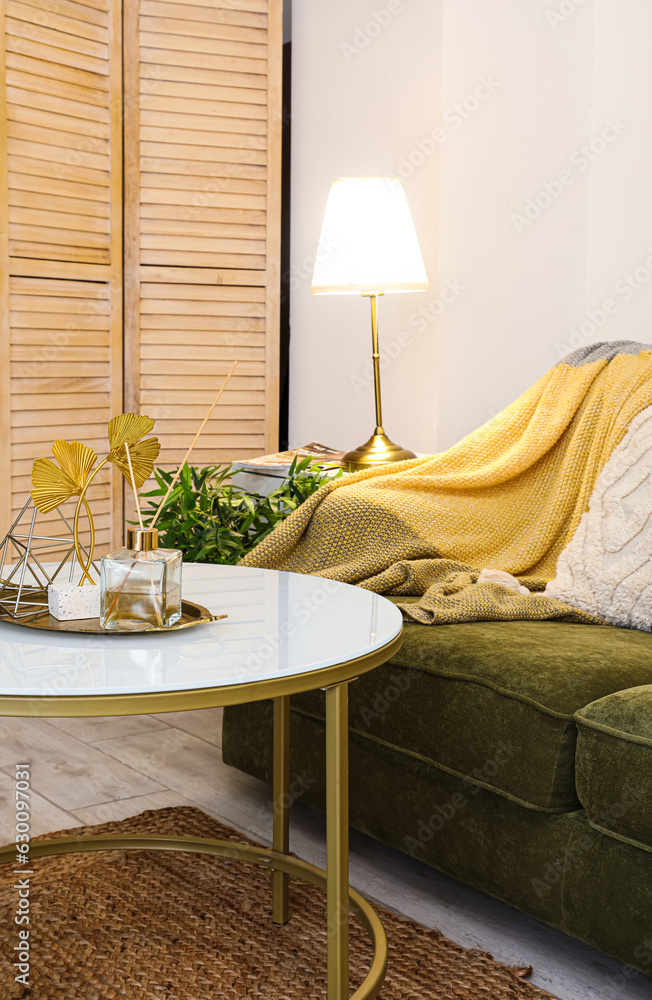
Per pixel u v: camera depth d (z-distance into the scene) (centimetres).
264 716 186
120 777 202
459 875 149
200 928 144
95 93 308
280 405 362
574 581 176
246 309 334
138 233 319
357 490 197
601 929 126
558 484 193
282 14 334
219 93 324
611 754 123
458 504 197
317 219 333
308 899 154
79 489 123
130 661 101
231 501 236
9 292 295
